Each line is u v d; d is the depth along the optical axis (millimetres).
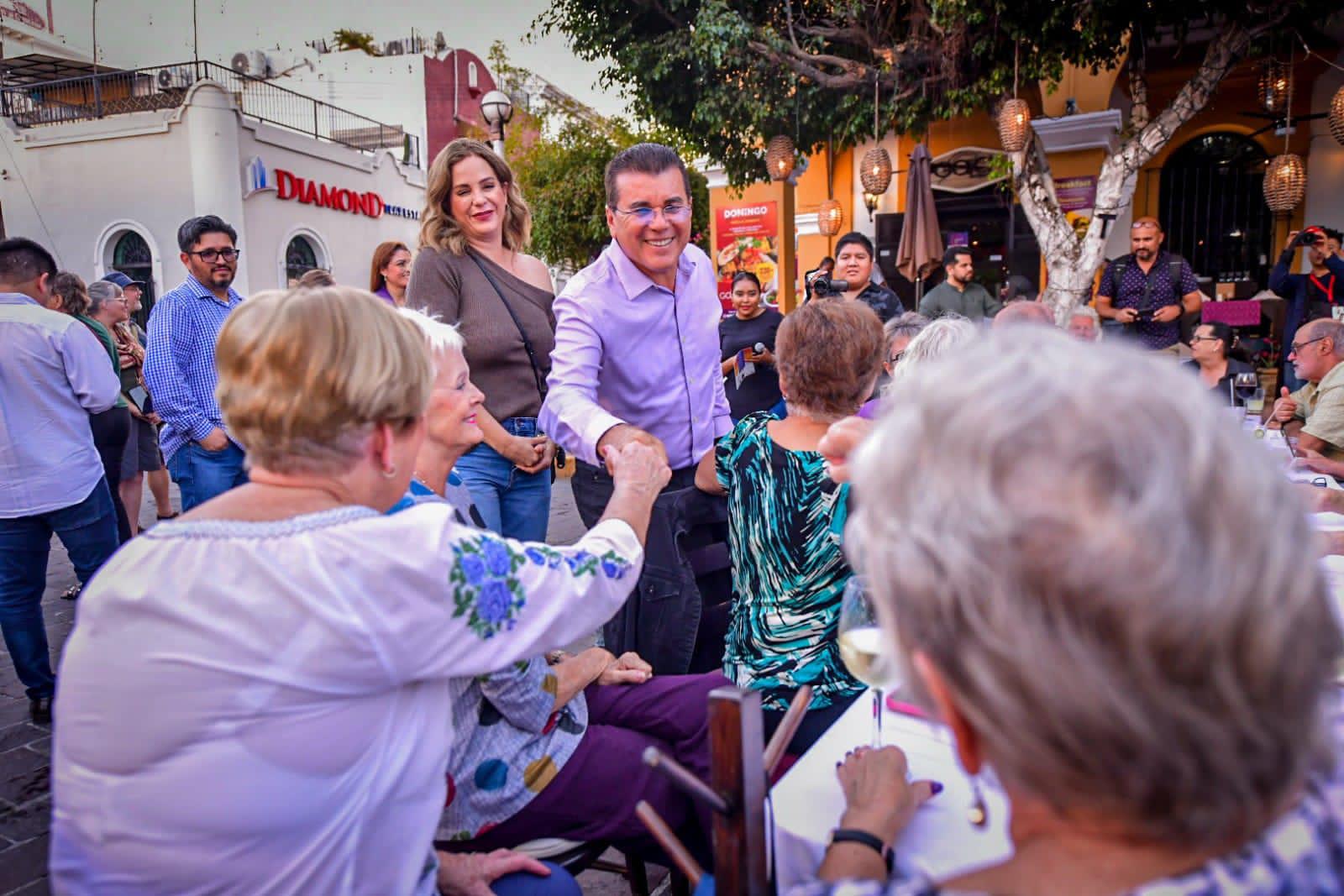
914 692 626
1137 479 503
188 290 3771
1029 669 503
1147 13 6480
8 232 16062
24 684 3301
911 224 8344
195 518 993
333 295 1070
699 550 2242
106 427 4605
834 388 1720
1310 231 5727
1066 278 7129
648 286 2385
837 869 947
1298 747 517
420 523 1042
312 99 16875
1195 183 9508
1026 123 6535
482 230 2748
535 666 1476
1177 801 509
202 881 950
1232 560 485
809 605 1686
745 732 899
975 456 541
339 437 1038
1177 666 480
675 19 7426
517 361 2797
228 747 928
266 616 931
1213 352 4285
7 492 3137
